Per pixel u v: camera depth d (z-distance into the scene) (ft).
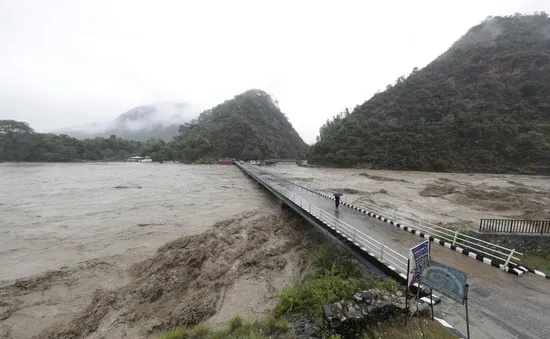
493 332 20.02
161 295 34.81
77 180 147.23
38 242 52.49
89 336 27.61
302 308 27.30
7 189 112.68
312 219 55.47
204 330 26.68
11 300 33.40
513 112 232.53
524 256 40.14
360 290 26.63
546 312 22.63
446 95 291.58
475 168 202.59
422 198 100.37
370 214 55.67
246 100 517.96
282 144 472.03
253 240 54.65
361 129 283.79
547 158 186.09
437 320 21.01
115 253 47.52
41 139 308.60
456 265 32.09
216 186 133.18
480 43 346.54
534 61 271.08
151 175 186.19
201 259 44.73
